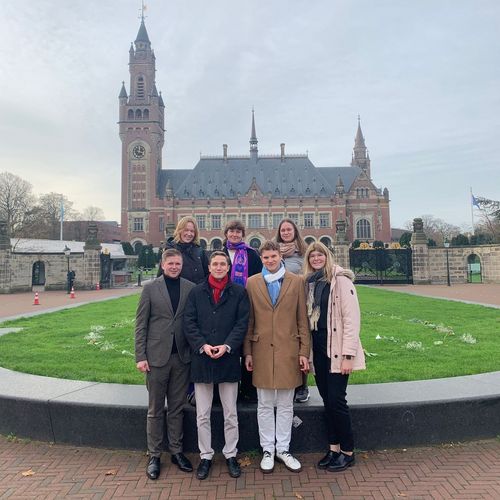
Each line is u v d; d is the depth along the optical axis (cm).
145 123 9419
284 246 609
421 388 574
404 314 1485
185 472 473
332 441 484
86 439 536
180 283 523
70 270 3691
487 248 3612
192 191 9600
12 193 7425
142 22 9681
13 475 467
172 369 497
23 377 655
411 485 439
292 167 9919
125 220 9350
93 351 912
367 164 11262
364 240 9325
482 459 489
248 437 520
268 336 489
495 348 899
